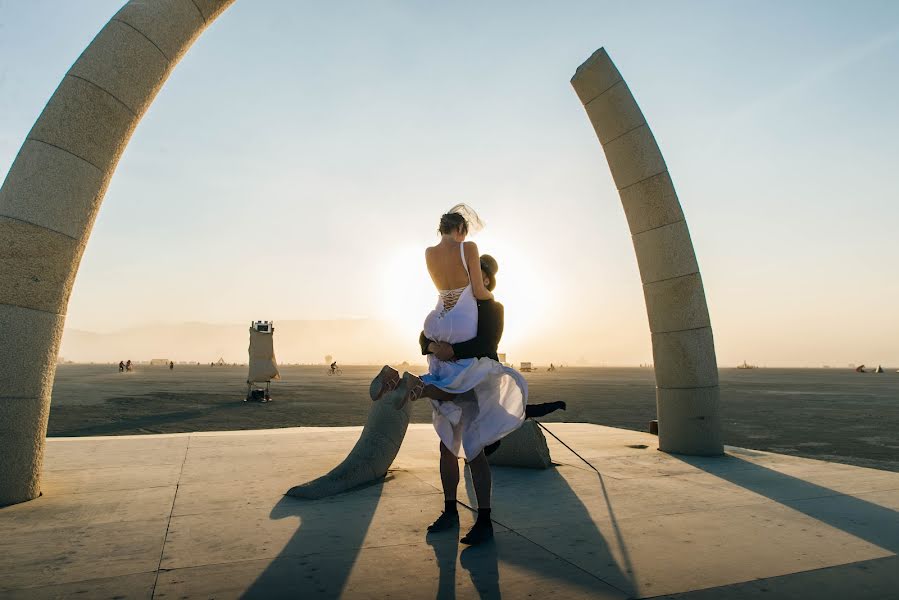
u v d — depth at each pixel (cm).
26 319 438
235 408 2045
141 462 618
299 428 952
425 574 283
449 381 323
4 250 427
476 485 348
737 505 438
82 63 470
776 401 2622
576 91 762
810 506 434
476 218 362
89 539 340
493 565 297
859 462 889
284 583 269
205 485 503
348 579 275
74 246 466
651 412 1989
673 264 712
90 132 467
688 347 700
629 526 376
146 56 494
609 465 620
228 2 545
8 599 246
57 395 2681
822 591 262
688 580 276
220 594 254
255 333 2464
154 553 314
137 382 4359
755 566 297
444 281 347
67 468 580
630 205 746
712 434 686
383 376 298
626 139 731
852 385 4803
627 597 253
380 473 531
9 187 438
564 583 271
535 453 586
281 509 419
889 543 339
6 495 426
